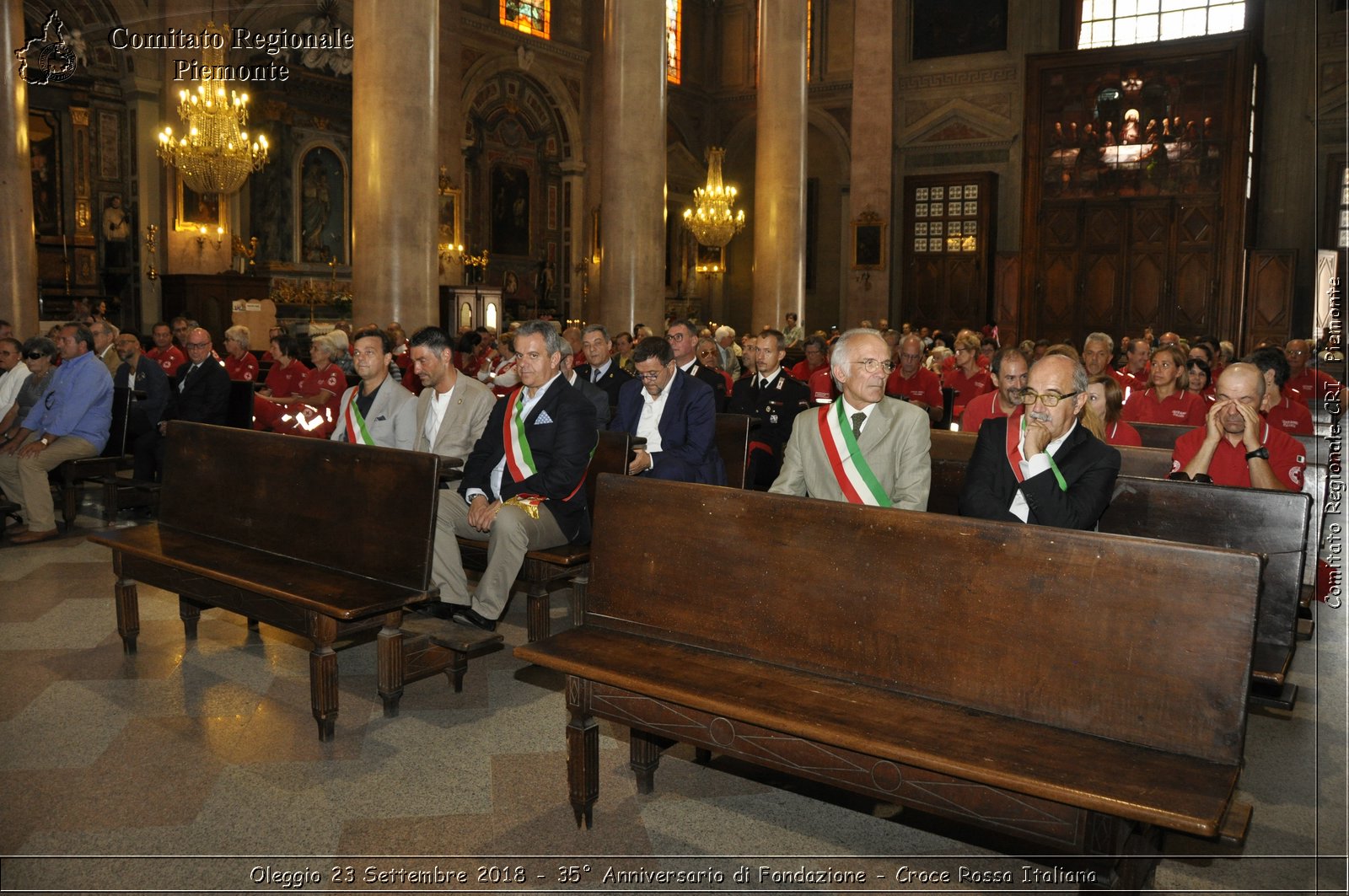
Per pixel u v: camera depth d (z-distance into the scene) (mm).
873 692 3162
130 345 9000
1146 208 24203
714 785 3848
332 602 4059
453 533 5043
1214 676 2686
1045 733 2863
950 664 3064
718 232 26000
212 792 3680
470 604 5008
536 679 4902
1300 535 3945
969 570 3051
